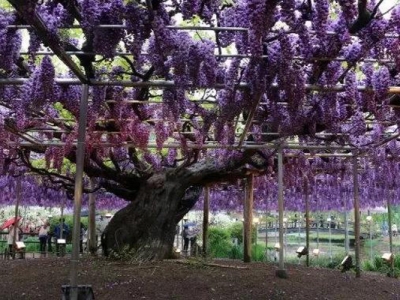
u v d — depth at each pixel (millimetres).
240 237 20312
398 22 3938
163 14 3859
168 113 5801
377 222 25953
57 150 9289
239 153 9438
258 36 3490
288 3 3416
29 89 4934
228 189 16016
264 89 4688
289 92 4438
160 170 10047
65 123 8094
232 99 5223
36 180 16266
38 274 7609
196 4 3617
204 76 4426
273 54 4258
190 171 9867
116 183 10883
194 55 4199
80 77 4805
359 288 8016
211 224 22906
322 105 6254
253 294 6770
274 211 23297
